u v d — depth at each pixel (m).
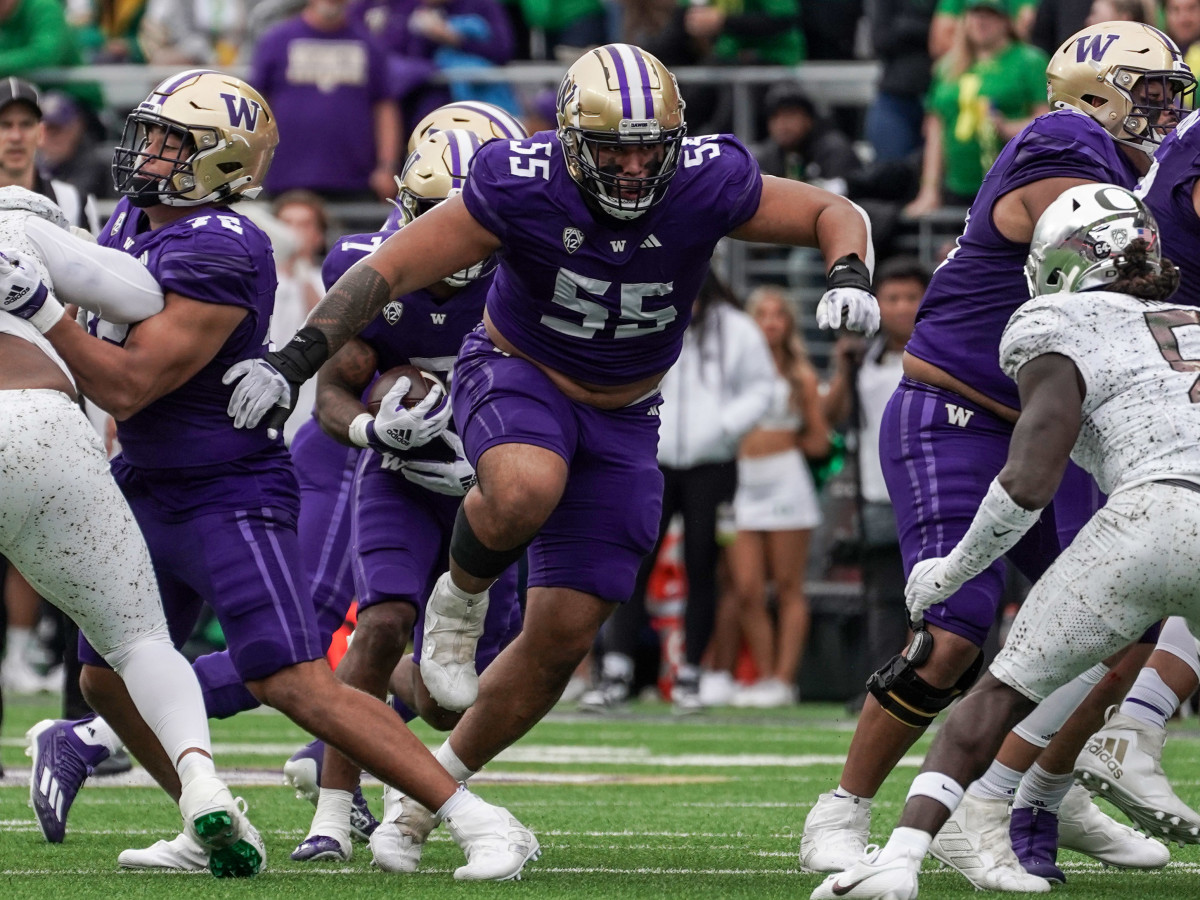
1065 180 15.56
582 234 15.06
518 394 15.73
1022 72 39.19
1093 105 16.50
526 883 15.18
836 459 37.81
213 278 15.47
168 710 15.19
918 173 41.50
